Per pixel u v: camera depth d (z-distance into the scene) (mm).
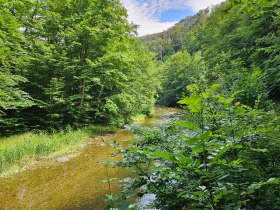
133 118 20641
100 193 6336
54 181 7371
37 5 13820
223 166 1677
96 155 10156
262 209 1908
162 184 2273
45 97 13961
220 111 2551
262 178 2049
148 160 2385
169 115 25234
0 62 10391
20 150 9422
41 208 5691
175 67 38875
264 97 4680
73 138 12352
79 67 14320
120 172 7801
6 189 6844
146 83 25391
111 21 15391
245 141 2330
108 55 14539
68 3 14891
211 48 18844
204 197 1602
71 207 5664
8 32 10188
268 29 10867
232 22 17219
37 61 13016
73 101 15594
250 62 11148
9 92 10453
